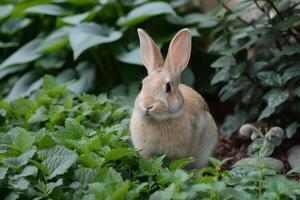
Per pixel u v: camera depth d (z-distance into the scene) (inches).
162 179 193.5
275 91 269.6
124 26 352.5
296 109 290.4
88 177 199.0
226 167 273.7
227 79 302.4
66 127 233.8
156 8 345.1
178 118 228.1
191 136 233.3
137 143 234.2
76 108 277.7
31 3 385.7
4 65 359.6
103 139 232.7
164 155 214.5
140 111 221.5
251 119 312.5
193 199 187.3
